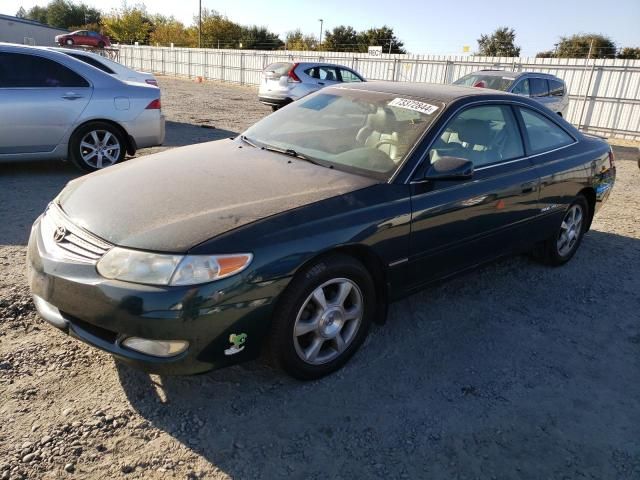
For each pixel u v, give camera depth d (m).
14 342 3.00
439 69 21.95
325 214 2.72
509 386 3.00
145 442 2.38
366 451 2.44
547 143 4.37
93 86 6.66
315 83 15.27
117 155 7.01
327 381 2.92
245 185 2.93
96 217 2.64
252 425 2.54
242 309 2.44
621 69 16.91
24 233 4.64
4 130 6.13
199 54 33.91
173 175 3.08
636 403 2.95
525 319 3.79
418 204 3.12
